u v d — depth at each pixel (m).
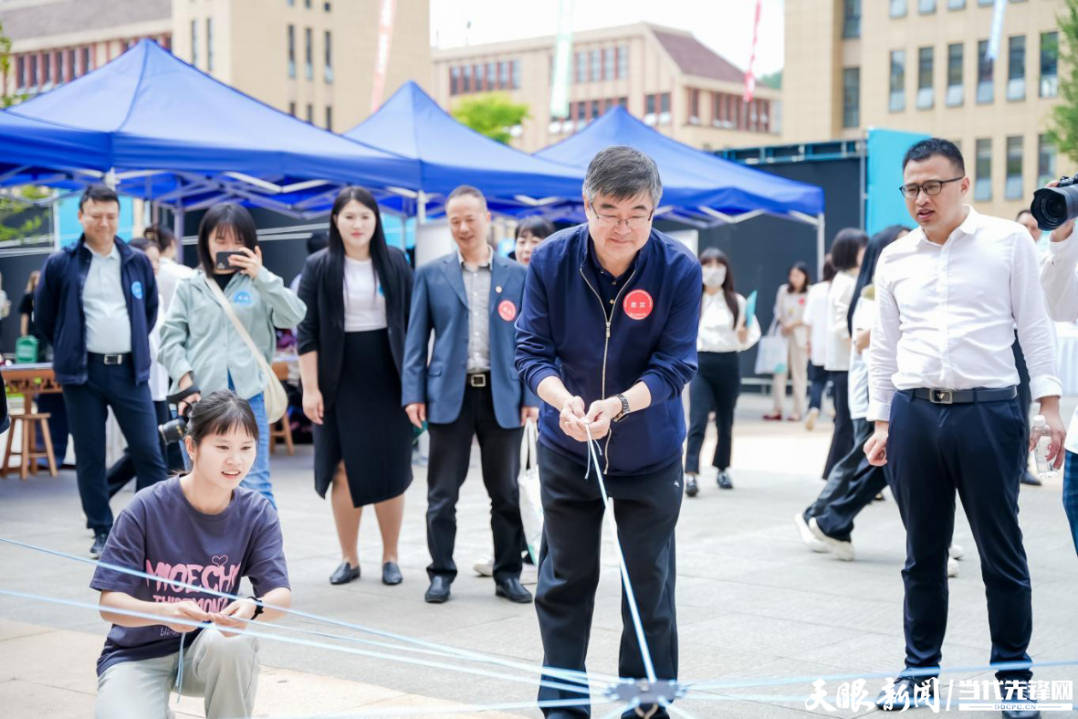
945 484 3.89
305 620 5.20
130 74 9.88
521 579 5.95
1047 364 3.78
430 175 10.56
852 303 6.46
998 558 3.81
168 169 9.02
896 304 4.04
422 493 9.05
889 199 17.12
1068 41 28.56
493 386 5.48
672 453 3.39
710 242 18.64
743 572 6.18
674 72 82.75
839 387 7.54
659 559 3.40
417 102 11.77
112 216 6.60
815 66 50.69
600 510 3.46
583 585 3.45
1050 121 45.50
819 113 50.75
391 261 5.75
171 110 9.51
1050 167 45.97
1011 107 46.56
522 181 11.16
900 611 5.33
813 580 5.98
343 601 5.57
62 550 6.77
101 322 6.54
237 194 12.79
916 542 3.94
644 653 2.48
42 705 3.97
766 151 18.05
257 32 61.75
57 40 67.06
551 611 3.47
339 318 5.68
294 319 5.54
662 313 3.30
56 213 17.95
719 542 7.03
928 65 48.31
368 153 10.12
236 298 5.48
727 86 84.69
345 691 4.13
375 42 67.06
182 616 3.04
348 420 5.73
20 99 18.58
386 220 15.44
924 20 48.25
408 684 4.27
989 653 4.58
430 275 5.59
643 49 84.31
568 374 3.42
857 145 17.16
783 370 15.11
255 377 5.46
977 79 47.25
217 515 3.22
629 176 3.06
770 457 11.32
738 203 13.55
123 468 7.95
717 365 8.96
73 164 8.56
